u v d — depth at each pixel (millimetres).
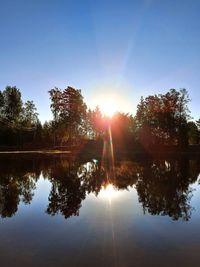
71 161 42188
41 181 22781
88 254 8000
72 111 79875
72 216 12094
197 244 8711
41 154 59500
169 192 17672
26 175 26359
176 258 7699
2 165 35438
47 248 8438
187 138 74062
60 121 79250
